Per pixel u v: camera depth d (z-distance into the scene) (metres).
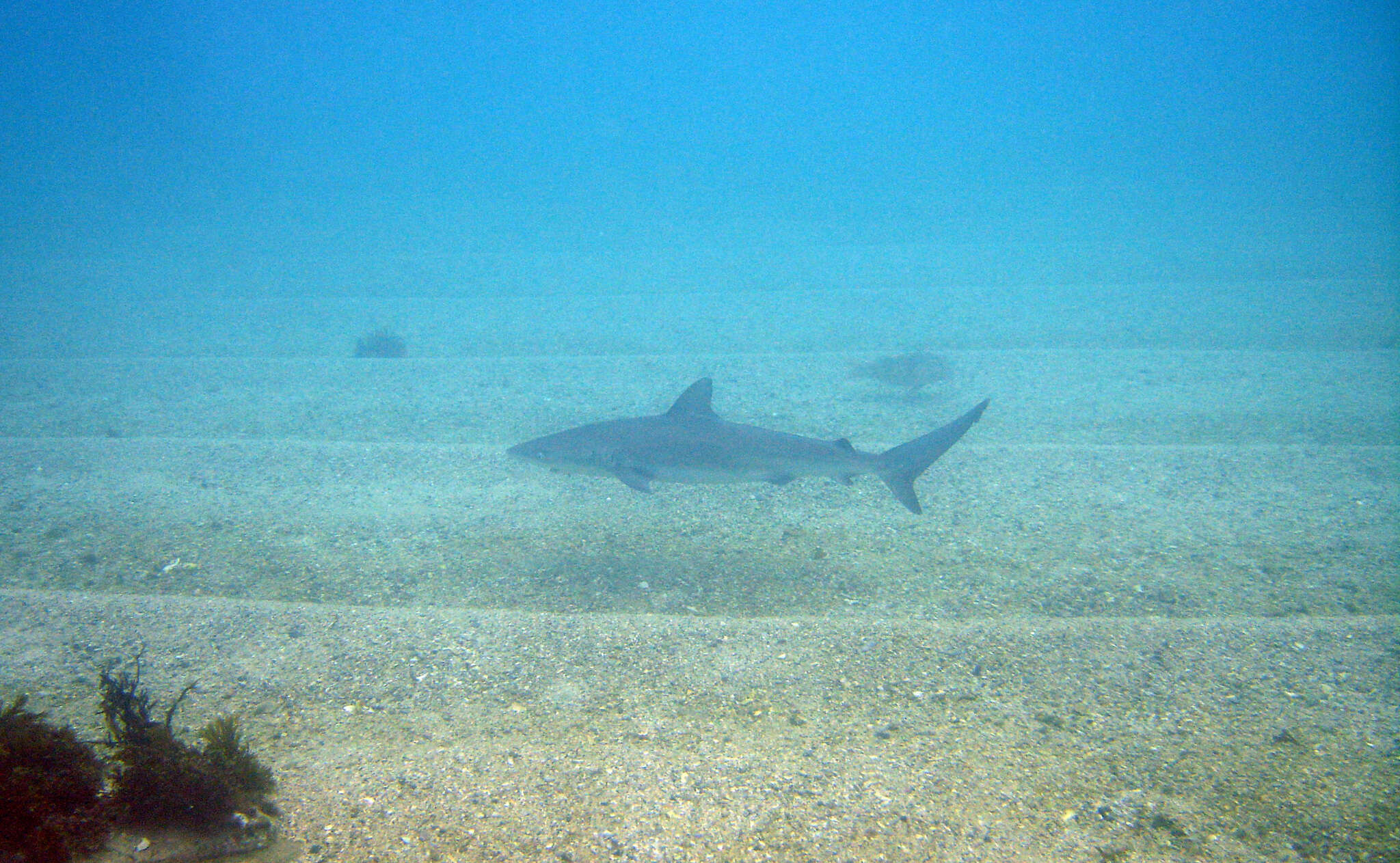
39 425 12.57
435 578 7.21
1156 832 3.59
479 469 9.95
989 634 5.75
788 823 3.60
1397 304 20.33
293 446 10.77
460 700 4.91
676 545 7.91
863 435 11.84
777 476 6.73
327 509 8.74
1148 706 4.81
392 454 10.46
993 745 4.40
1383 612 6.44
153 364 17.05
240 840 3.34
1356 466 9.62
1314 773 4.06
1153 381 14.45
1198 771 4.09
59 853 3.11
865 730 4.57
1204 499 8.87
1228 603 6.68
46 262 38.41
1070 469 9.87
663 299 26.41
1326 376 14.14
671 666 5.35
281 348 19.39
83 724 4.45
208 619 5.89
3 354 18.39
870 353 17.92
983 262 33.09
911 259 35.12
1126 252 33.97
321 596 6.89
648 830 3.52
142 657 5.35
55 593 6.27
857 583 7.10
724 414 12.91
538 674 5.24
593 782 3.89
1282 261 28.97
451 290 29.16
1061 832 3.59
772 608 6.64
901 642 5.64
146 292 28.86
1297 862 3.40
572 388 14.73
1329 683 5.00
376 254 42.16
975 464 10.16
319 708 4.81
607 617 6.08
